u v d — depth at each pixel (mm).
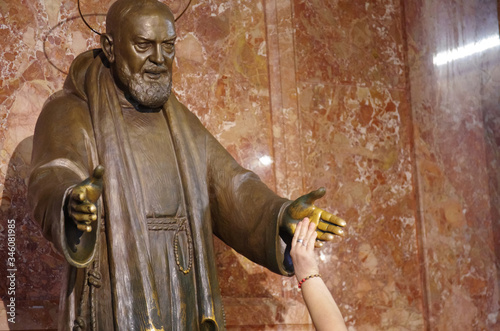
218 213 4203
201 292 3965
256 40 5582
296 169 5465
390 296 5633
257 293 5211
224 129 5359
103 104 4039
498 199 6176
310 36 5758
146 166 4020
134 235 3820
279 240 3959
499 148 6266
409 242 5797
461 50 6266
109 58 4148
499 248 6098
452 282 5859
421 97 6023
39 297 4664
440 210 5922
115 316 3701
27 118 4848
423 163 5918
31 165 3867
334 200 5586
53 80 4969
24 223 4711
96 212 3344
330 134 5676
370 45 5953
